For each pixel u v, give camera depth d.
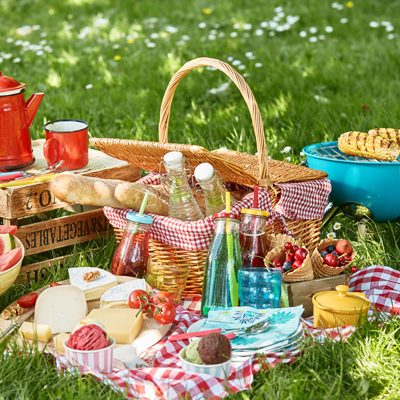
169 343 3.52
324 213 4.58
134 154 4.38
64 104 7.02
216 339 3.24
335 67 7.99
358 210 4.46
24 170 4.42
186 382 3.14
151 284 4.00
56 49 9.40
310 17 10.49
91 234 4.58
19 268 3.80
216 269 3.78
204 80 7.62
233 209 3.94
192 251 3.97
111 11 11.67
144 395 3.15
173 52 8.70
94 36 10.03
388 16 10.54
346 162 4.37
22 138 4.42
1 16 11.70
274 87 7.37
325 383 3.24
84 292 3.85
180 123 6.56
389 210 4.45
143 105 7.01
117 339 3.54
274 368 3.29
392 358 3.42
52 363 3.45
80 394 3.10
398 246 4.65
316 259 3.92
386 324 3.65
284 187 4.06
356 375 3.32
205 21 10.76
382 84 7.41
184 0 12.15
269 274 3.73
